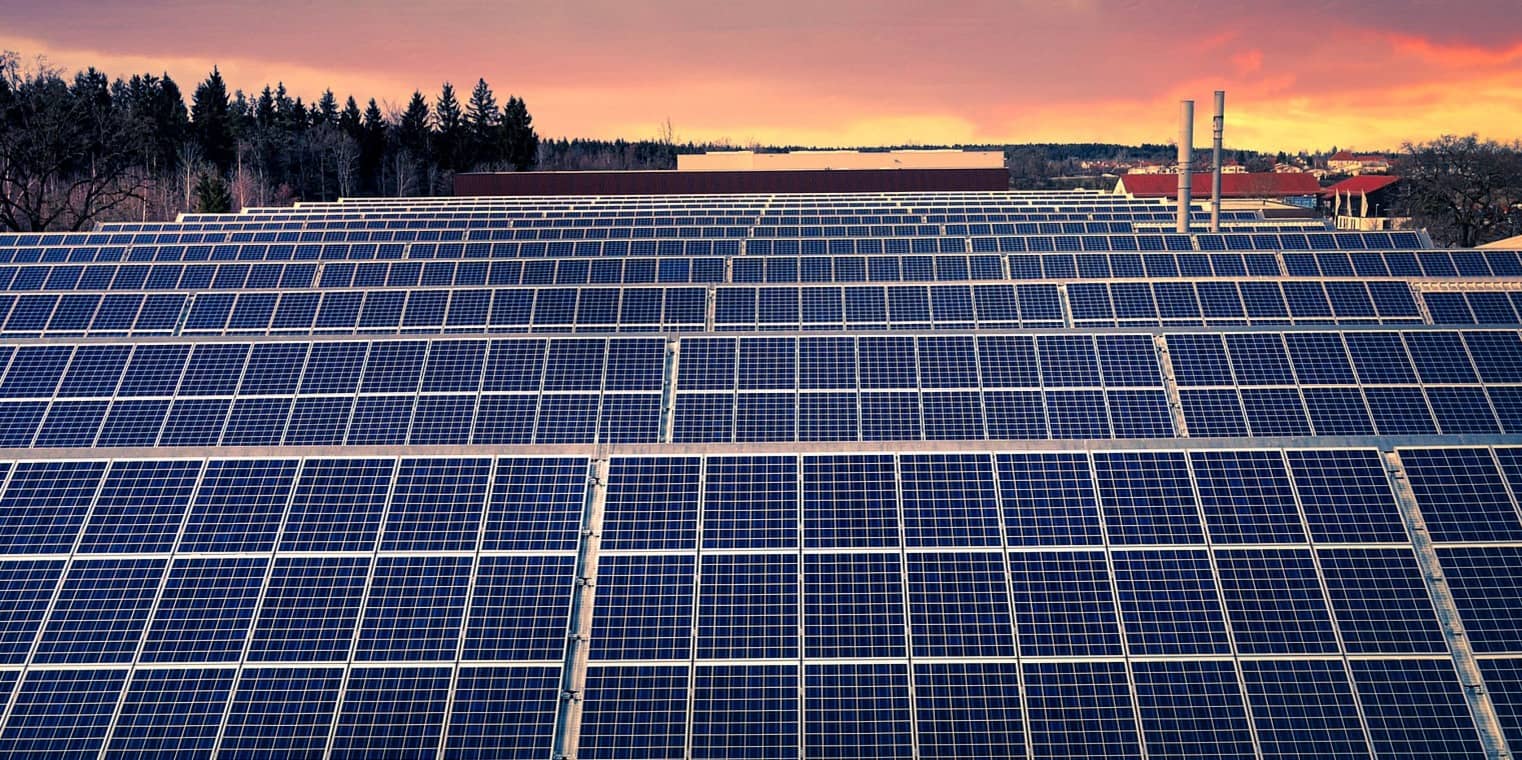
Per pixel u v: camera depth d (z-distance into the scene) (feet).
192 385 136.56
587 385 135.95
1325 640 92.12
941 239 278.05
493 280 228.02
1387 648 91.35
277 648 93.76
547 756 86.43
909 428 129.39
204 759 86.33
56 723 88.48
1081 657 91.71
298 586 98.84
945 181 552.41
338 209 452.76
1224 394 130.31
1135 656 91.50
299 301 179.63
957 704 88.79
